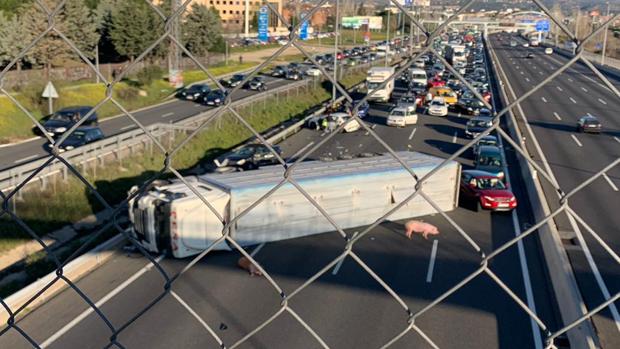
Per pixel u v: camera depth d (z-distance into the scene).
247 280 9.23
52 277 8.78
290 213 10.75
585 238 11.05
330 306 8.30
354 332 7.53
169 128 18.08
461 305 8.39
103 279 9.17
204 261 9.95
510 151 19.81
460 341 7.34
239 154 17.55
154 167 16.34
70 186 13.65
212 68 32.84
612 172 17.09
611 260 9.84
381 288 8.98
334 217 11.24
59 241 11.56
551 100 31.95
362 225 11.65
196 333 7.47
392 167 12.20
